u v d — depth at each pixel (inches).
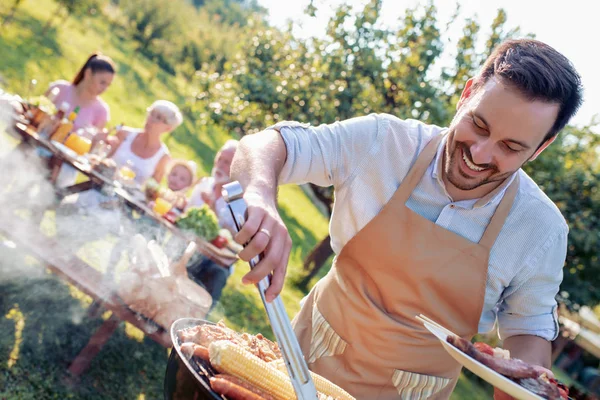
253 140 67.1
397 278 73.3
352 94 340.8
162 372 176.9
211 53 965.8
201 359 49.4
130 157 212.5
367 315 74.1
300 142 71.8
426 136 74.9
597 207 390.3
